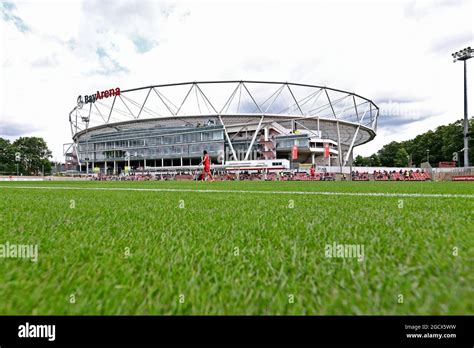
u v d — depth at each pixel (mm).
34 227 2182
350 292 929
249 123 84875
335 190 8523
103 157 95500
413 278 1022
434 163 86375
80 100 97062
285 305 853
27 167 102250
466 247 1435
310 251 1443
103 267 1208
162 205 3889
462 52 37062
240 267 1204
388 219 2447
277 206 3686
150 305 869
